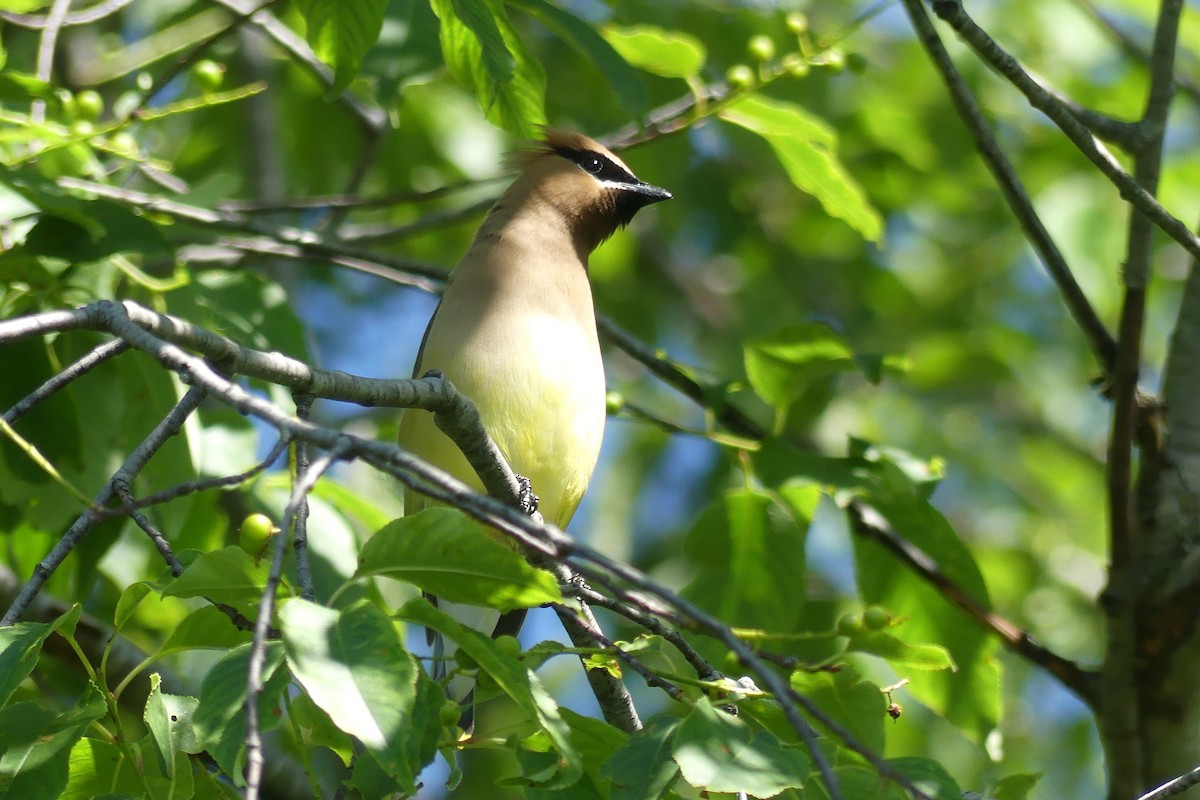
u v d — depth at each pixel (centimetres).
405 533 540
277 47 1471
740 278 1986
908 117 1612
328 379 667
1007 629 1005
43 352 884
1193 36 1451
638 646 672
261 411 538
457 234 1855
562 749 529
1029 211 948
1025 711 1738
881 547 1050
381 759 470
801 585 1004
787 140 1119
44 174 946
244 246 1218
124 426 894
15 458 884
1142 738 955
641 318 1902
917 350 1781
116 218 891
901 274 1872
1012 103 1636
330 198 1229
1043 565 1756
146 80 1018
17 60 1295
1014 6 1598
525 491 862
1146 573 953
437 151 1708
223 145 1673
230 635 610
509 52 767
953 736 1532
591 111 1647
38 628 575
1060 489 1822
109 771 601
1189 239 832
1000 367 1767
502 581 549
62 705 989
